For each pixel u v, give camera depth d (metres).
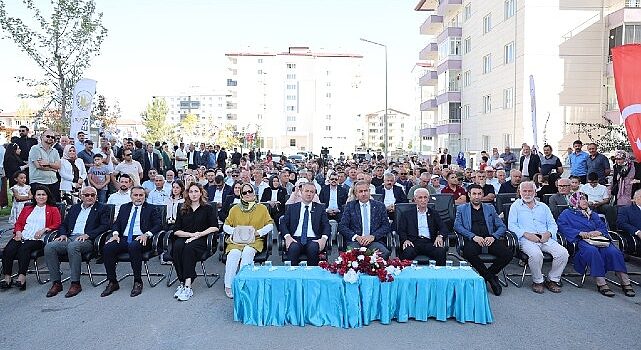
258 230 7.37
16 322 5.86
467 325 5.74
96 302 6.63
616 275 7.32
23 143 11.80
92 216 7.59
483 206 7.74
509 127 25.55
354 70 90.12
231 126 75.12
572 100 23.64
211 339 5.34
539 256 7.03
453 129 34.00
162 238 7.49
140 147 15.06
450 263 6.57
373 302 5.82
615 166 10.97
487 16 28.94
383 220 7.90
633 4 23.38
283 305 5.77
